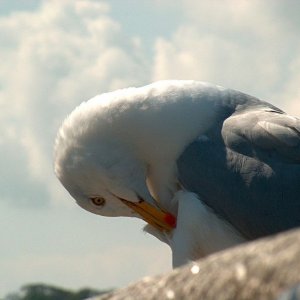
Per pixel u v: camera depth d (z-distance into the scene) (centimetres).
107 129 1366
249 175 1299
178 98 1348
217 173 1312
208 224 1310
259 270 598
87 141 1379
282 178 1293
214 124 1339
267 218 1297
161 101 1348
